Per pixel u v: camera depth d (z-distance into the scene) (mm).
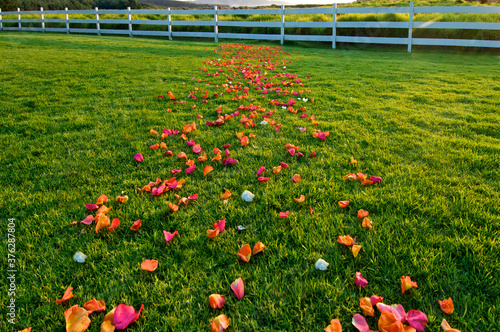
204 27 14352
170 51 9133
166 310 1259
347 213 1803
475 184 2055
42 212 1871
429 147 2627
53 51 8492
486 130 3018
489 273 1340
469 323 1145
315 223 1718
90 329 1169
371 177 2092
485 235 1580
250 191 2041
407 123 3225
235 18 13844
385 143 2723
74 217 1821
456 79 5398
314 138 2857
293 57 8492
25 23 17047
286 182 2139
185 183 2146
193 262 1482
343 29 11594
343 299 1265
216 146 2723
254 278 1390
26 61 6840
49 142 2850
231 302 1271
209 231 1582
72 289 1367
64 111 3758
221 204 1905
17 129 3164
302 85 5051
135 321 1201
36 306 1301
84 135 3018
